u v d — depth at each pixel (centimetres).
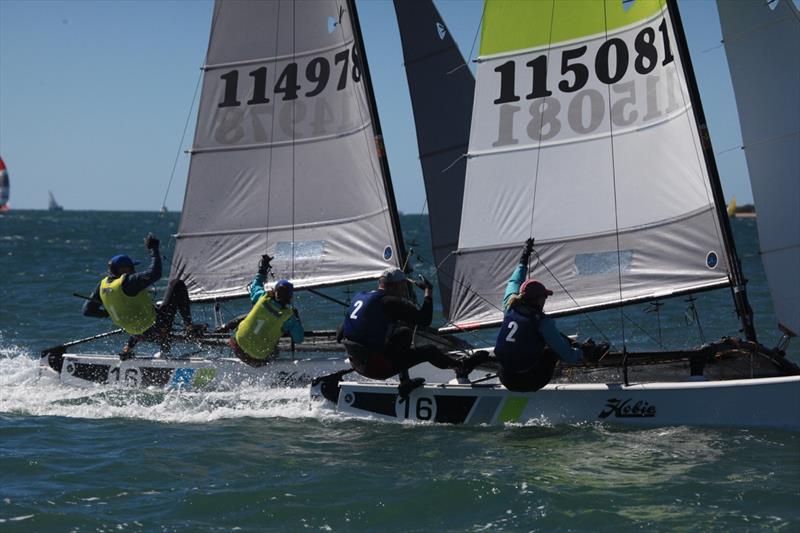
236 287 2572
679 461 1552
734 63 1817
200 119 2598
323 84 2477
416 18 2545
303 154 2511
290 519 1309
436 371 2261
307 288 2506
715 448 1627
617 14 1973
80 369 2325
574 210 2036
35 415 1970
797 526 1250
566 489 1412
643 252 1972
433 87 2548
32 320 3691
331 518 1314
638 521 1280
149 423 1897
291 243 2528
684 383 1780
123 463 1569
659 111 1931
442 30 2539
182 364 2262
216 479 1483
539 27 2050
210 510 1341
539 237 2066
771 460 1547
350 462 1580
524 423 1856
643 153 1961
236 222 2578
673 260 1936
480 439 1739
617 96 1986
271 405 2069
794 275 1802
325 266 2491
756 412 1741
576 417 1833
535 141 2067
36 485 1447
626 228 1988
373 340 1834
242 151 2569
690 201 1903
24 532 1252
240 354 2197
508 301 1828
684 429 1756
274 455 1630
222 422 1908
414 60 2553
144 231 18675
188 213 2617
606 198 2005
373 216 2430
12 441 1727
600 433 1753
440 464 1561
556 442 1697
